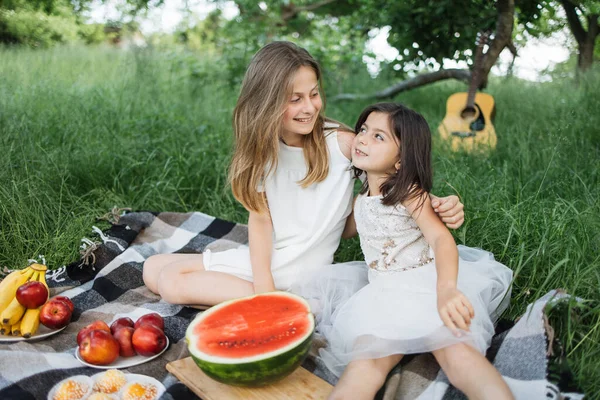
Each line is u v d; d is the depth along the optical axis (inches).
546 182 163.3
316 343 106.8
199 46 560.7
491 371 84.4
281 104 108.7
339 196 120.4
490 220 136.0
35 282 108.7
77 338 103.0
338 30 383.2
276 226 122.3
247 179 116.6
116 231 155.6
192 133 223.0
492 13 240.4
